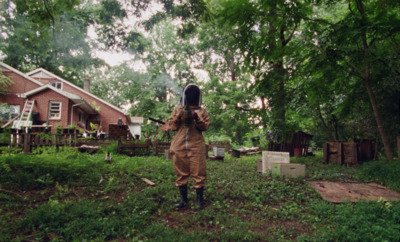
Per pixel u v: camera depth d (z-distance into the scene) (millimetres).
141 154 11242
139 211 3852
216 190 5203
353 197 4871
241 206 4336
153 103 36000
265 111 9047
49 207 3697
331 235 3104
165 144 11750
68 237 2914
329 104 11812
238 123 23328
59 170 5512
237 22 7645
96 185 5199
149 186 5348
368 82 8312
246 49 8016
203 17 10391
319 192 5180
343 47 6680
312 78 8109
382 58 8156
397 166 6840
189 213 3922
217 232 3232
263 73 8367
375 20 6730
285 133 8938
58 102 20484
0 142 8398
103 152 10617
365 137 13102
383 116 11414
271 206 4426
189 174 4258
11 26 18891
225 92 24812
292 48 7629
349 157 9609
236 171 7723
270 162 7391
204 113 4305
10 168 5355
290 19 7543
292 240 3119
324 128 14906
